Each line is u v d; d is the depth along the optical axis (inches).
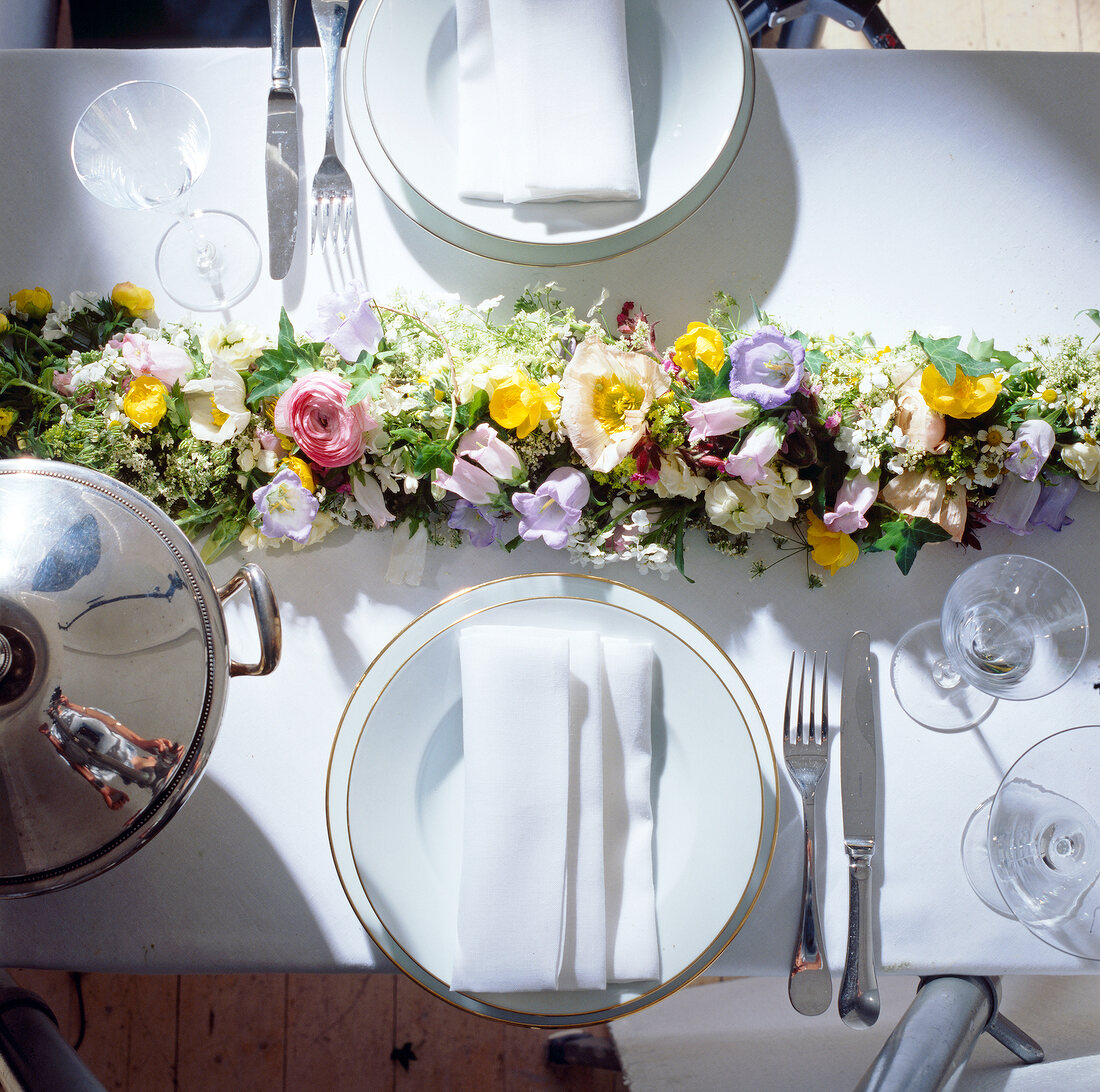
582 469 30.6
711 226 33.5
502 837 28.0
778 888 31.2
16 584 22.8
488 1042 58.9
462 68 30.1
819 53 33.3
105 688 23.4
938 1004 30.2
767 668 32.7
